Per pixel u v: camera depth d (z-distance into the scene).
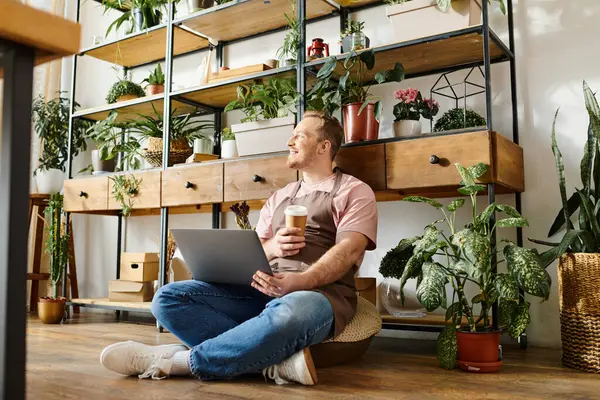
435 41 2.08
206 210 3.08
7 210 0.50
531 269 1.53
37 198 3.35
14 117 0.51
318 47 2.44
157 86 3.00
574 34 2.18
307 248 1.72
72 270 3.38
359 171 2.12
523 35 2.28
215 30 2.93
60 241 2.98
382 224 2.53
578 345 1.67
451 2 2.04
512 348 2.10
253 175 2.39
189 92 2.73
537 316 2.16
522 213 2.22
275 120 2.39
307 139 1.86
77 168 3.67
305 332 1.44
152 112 3.12
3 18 0.48
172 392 1.36
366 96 2.31
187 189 2.59
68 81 3.78
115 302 2.88
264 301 1.76
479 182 1.88
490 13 2.34
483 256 1.57
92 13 3.79
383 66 2.39
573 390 1.39
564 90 2.18
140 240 3.37
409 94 2.19
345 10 2.68
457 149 1.92
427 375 1.58
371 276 2.53
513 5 2.31
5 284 0.49
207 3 2.79
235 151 2.62
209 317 1.67
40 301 2.83
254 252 1.50
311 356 1.62
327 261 1.57
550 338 2.13
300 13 2.41
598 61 2.13
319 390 1.38
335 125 1.91
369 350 2.05
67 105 3.73
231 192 2.45
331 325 1.55
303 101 2.32
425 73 2.46
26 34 0.50
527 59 2.27
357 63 2.32
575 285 1.69
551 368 1.69
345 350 1.68
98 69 3.74
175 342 2.21
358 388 1.41
